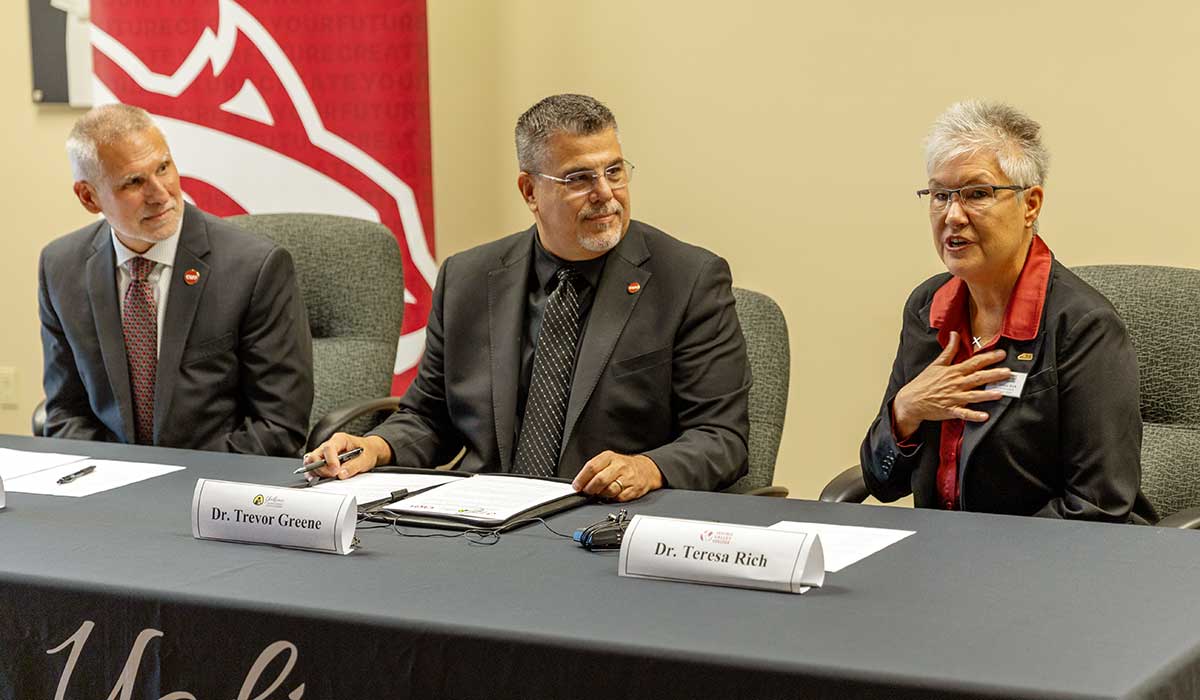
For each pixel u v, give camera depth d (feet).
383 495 6.98
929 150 7.34
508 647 4.88
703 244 12.82
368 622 5.10
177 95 12.41
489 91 13.47
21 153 14.57
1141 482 8.16
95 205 9.48
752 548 5.37
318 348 10.82
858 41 11.99
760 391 8.99
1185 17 10.92
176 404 9.49
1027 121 7.25
